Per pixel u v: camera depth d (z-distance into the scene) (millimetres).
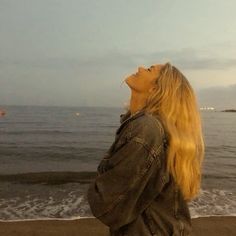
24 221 8625
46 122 77375
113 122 83250
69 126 65375
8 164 22344
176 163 1744
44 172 18016
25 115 113500
